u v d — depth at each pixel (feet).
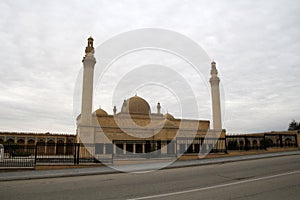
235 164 41.73
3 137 102.47
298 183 23.11
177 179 27.68
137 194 20.29
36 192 22.44
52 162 43.68
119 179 29.30
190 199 17.99
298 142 72.38
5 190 23.85
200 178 27.76
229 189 21.12
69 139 114.52
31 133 108.06
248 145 67.72
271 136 71.72
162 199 18.24
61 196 20.43
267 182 23.84
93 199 19.08
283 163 39.52
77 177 32.81
